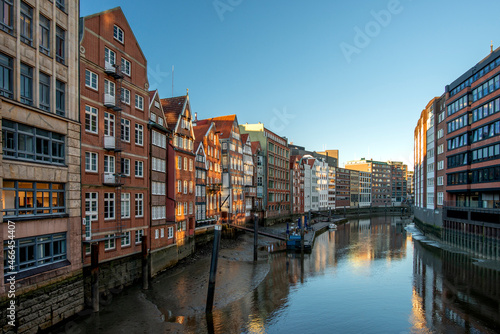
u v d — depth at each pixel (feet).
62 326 56.85
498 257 122.72
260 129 244.01
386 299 82.84
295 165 304.71
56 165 57.41
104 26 74.43
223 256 126.31
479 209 134.92
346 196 471.21
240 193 193.26
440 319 70.33
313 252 148.87
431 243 177.17
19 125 50.83
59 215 57.67
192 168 126.11
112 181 73.77
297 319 69.21
